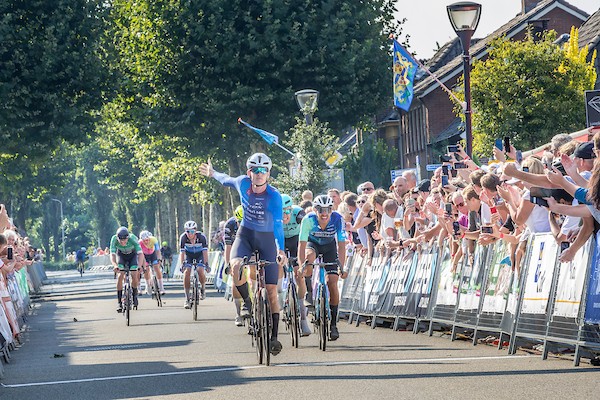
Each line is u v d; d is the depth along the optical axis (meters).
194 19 71.50
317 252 22.78
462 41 33.38
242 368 19.11
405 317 25.94
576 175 16.92
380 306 27.72
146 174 97.69
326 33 71.56
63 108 69.38
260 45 70.75
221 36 70.75
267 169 20.20
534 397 13.80
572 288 17.56
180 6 71.69
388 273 27.53
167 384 17.28
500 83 59.44
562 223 19.00
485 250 21.72
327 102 72.44
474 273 22.16
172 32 72.12
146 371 19.48
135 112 74.31
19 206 136.62
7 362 23.77
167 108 73.50
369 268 29.05
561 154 17.00
